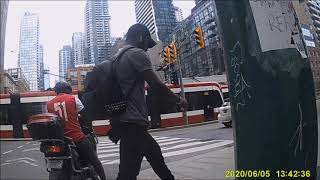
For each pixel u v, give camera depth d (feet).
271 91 9.24
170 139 51.16
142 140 10.35
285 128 9.22
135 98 10.32
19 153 46.75
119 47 11.66
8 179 25.03
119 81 10.39
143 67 10.27
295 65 9.69
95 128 79.61
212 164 22.68
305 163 9.43
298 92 9.53
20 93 83.10
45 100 82.23
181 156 31.09
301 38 10.37
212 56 302.45
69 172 14.96
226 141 39.52
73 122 15.72
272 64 9.39
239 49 9.37
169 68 90.99
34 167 31.22
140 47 11.43
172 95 10.43
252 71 9.30
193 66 339.36
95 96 10.63
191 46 336.70
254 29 9.44
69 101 15.75
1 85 242.78
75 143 15.64
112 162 31.27
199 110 93.97
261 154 9.08
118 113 10.30
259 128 9.13
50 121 14.15
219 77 141.79
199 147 36.55
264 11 9.66
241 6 9.47
